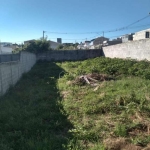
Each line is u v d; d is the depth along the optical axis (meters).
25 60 14.56
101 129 4.19
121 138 3.72
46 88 8.70
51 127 4.44
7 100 6.73
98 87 7.76
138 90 6.61
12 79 9.61
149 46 13.05
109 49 22.98
